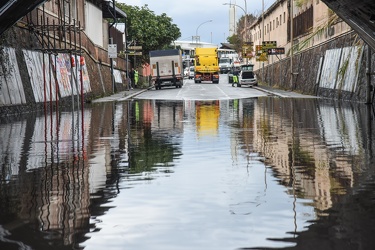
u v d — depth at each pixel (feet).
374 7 56.08
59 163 34.42
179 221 19.76
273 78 234.99
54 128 58.70
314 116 71.51
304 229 18.51
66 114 81.87
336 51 127.03
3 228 19.13
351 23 69.82
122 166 32.91
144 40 266.57
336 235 17.78
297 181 27.45
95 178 28.91
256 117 71.82
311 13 164.96
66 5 120.88
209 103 111.75
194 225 19.20
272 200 23.08
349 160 34.24
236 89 194.49
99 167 32.63
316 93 142.20
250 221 19.63
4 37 74.38
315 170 30.68
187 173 30.07
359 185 26.21
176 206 22.15
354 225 18.94
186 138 48.03
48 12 102.68
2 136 50.55
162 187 26.21
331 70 129.18
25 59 85.51
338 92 118.52
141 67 272.31
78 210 21.68
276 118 69.46
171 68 207.62
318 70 143.95
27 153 39.22
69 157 37.09
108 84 167.02
